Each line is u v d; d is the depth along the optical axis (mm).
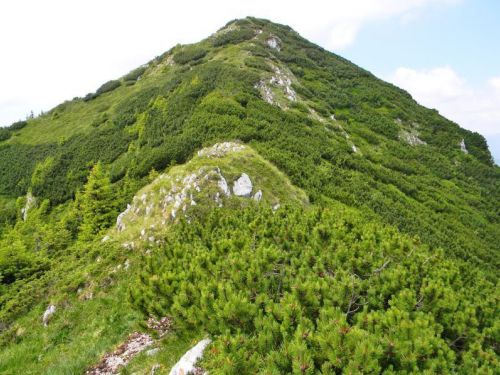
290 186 32781
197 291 9211
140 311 10859
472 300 11562
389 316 7484
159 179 30266
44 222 64625
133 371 9594
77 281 18625
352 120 81375
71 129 102250
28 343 15469
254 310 7742
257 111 52281
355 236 14508
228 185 27516
